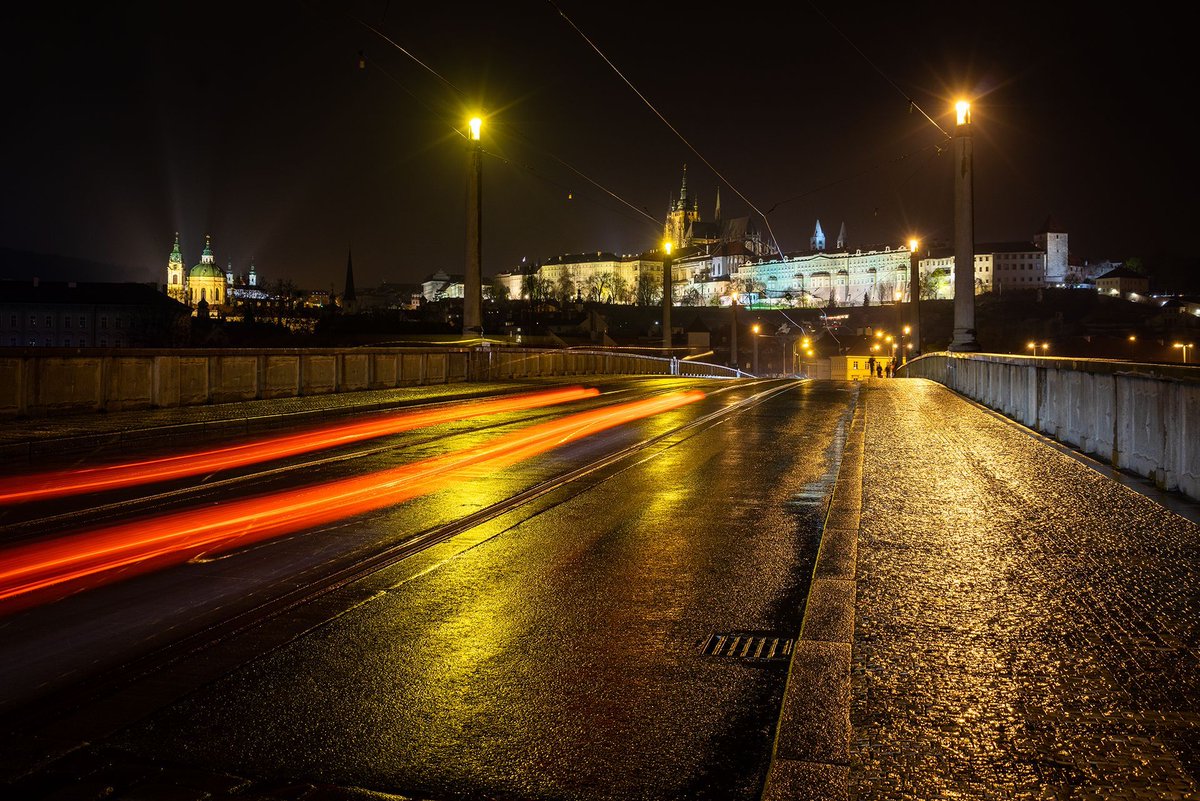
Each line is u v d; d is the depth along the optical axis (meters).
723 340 188.25
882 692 4.35
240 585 6.91
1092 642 4.99
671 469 12.62
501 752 4.12
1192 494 8.73
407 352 28.44
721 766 3.97
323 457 14.04
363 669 5.15
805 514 9.45
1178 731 3.92
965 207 26.33
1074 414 12.97
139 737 4.29
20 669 5.18
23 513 9.67
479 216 31.12
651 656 5.33
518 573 7.22
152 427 16.06
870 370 75.81
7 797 3.71
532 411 22.00
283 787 3.80
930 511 8.45
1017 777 3.54
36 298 133.12
